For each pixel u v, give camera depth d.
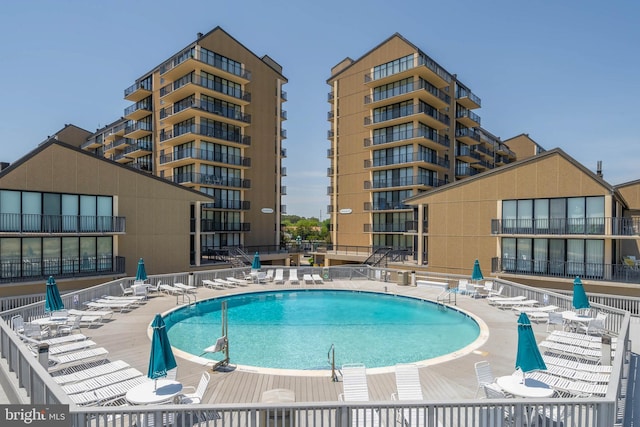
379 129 41.81
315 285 25.06
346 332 16.08
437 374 10.32
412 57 38.69
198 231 31.47
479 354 11.89
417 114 37.16
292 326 16.94
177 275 23.75
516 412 5.86
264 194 44.38
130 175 25.42
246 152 42.44
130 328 14.71
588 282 21.50
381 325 17.12
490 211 26.25
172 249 27.67
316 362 12.61
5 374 8.98
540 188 23.94
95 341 13.04
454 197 28.12
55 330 13.35
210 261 33.62
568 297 16.11
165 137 41.59
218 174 39.91
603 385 8.73
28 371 7.94
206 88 37.47
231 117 40.50
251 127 43.00
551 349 11.45
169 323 17.20
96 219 23.56
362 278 27.47
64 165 22.42
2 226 20.00
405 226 39.31
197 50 37.25
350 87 45.28
